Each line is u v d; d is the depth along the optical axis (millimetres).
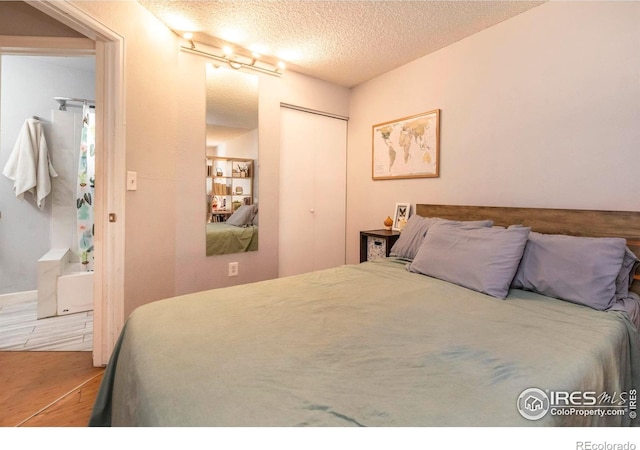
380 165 3119
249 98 2740
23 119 2967
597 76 1716
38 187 2979
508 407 727
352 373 857
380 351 984
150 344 1003
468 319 1246
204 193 2521
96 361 1942
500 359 937
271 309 1324
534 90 1976
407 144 2828
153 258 2189
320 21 2156
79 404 1592
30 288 3041
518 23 2047
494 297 1514
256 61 2740
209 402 720
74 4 1590
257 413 686
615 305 1361
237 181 2713
